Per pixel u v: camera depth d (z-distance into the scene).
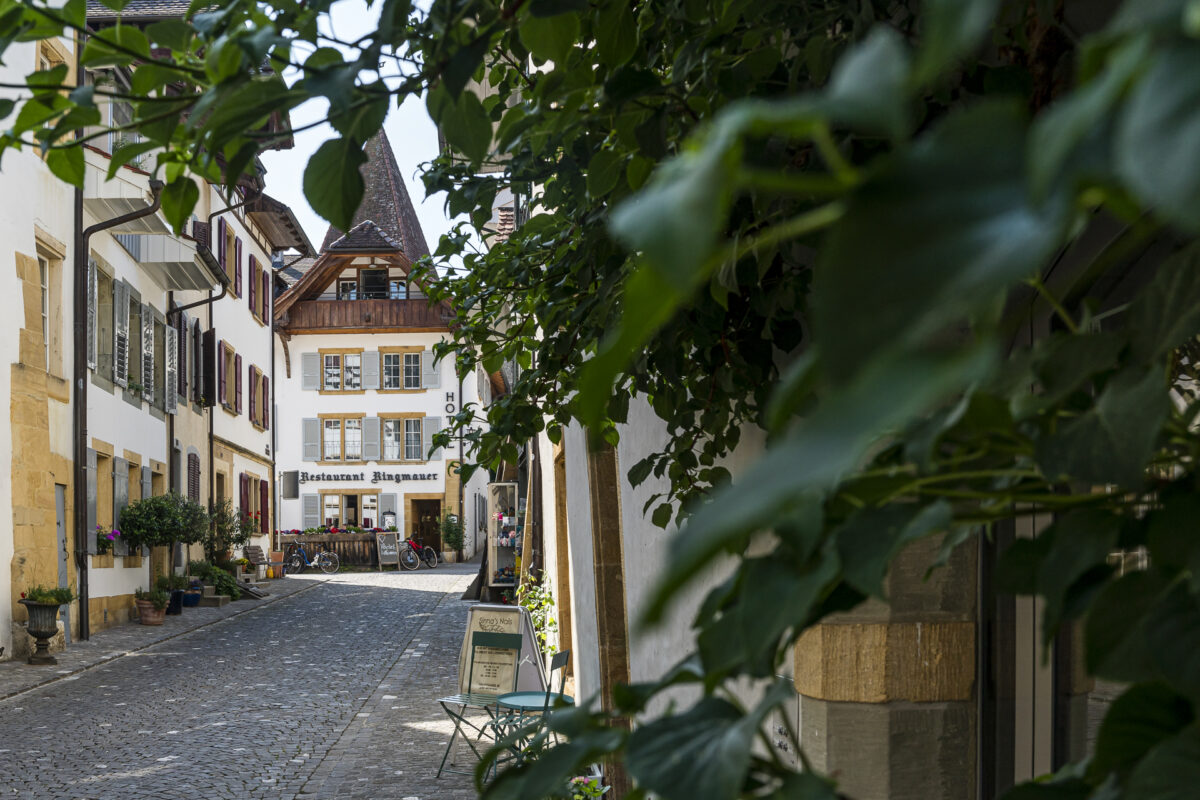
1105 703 1.85
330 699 11.28
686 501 2.67
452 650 15.21
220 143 1.11
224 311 26.98
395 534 37.34
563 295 3.57
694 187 0.29
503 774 0.62
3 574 13.23
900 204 0.27
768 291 2.12
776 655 0.60
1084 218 0.34
